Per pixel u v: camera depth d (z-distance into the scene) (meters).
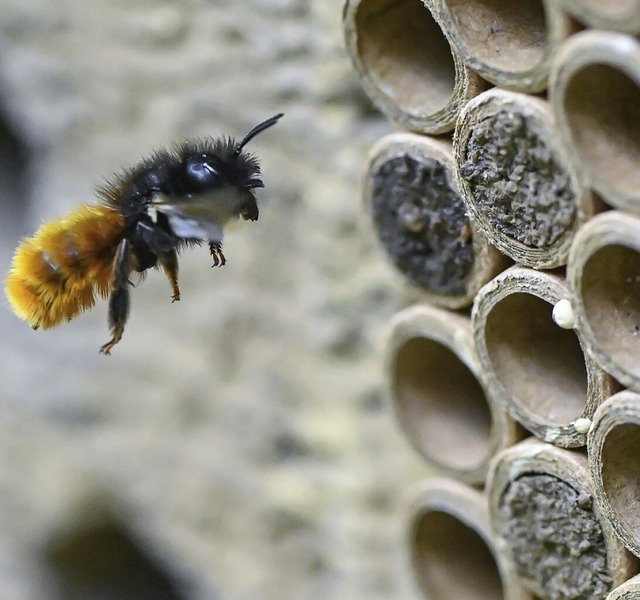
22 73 0.24
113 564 0.31
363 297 0.22
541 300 0.17
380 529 0.23
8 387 0.28
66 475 0.28
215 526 0.26
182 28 0.22
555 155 0.16
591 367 0.17
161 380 0.25
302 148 0.21
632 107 0.16
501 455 0.17
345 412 0.23
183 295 0.24
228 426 0.25
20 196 0.29
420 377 0.18
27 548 0.30
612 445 0.17
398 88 0.17
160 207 0.18
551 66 0.16
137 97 0.23
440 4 0.17
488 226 0.17
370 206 0.18
